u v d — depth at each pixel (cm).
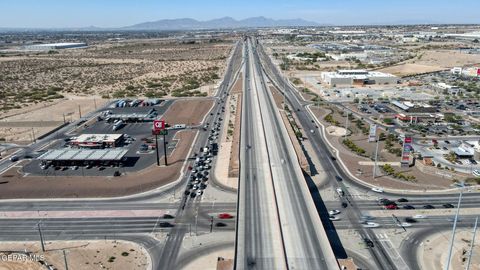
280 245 7412
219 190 11244
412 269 7762
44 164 13188
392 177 12125
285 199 9262
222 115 19775
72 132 17062
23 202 10594
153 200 10694
